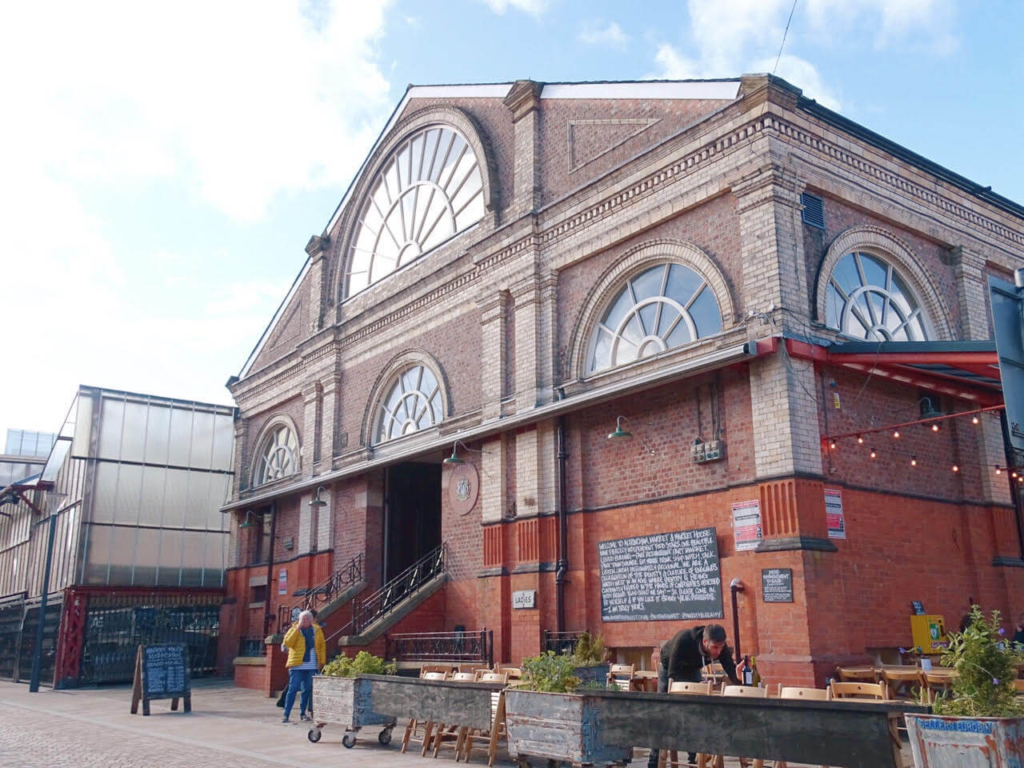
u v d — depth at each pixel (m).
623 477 15.80
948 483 15.24
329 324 25.56
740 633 13.29
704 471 14.42
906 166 16.25
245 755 10.48
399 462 21.30
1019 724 5.69
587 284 17.34
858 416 14.09
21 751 10.95
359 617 21.11
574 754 8.13
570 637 15.88
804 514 12.77
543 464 17.27
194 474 29.25
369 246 25.14
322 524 24.12
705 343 14.65
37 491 31.09
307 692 14.38
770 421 13.31
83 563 26.31
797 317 13.66
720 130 14.92
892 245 15.84
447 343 20.92
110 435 27.80
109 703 18.70
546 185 18.75
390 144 24.59
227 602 28.28
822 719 6.51
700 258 15.09
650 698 7.73
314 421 25.44
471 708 9.72
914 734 5.95
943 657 6.39
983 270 17.33
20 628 29.84
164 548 28.06
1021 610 15.21
